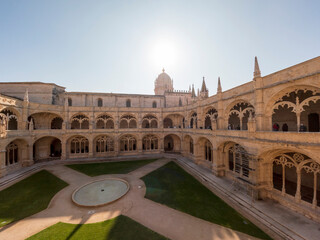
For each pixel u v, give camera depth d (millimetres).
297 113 16109
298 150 14008
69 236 12375
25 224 14016
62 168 31828
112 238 12109
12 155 32375
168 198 18891
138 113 43969
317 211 14172
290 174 22625
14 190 21484
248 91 21875
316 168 14461
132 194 19953
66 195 19812
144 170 30047
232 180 23641
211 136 27188
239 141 20734
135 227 13492
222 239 12102
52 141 42000
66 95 43781
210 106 31500
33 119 39656
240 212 16047
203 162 32062
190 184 23391
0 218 14977
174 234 12648
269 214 15031
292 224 13531
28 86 40094
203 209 16453
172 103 54969
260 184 18281
